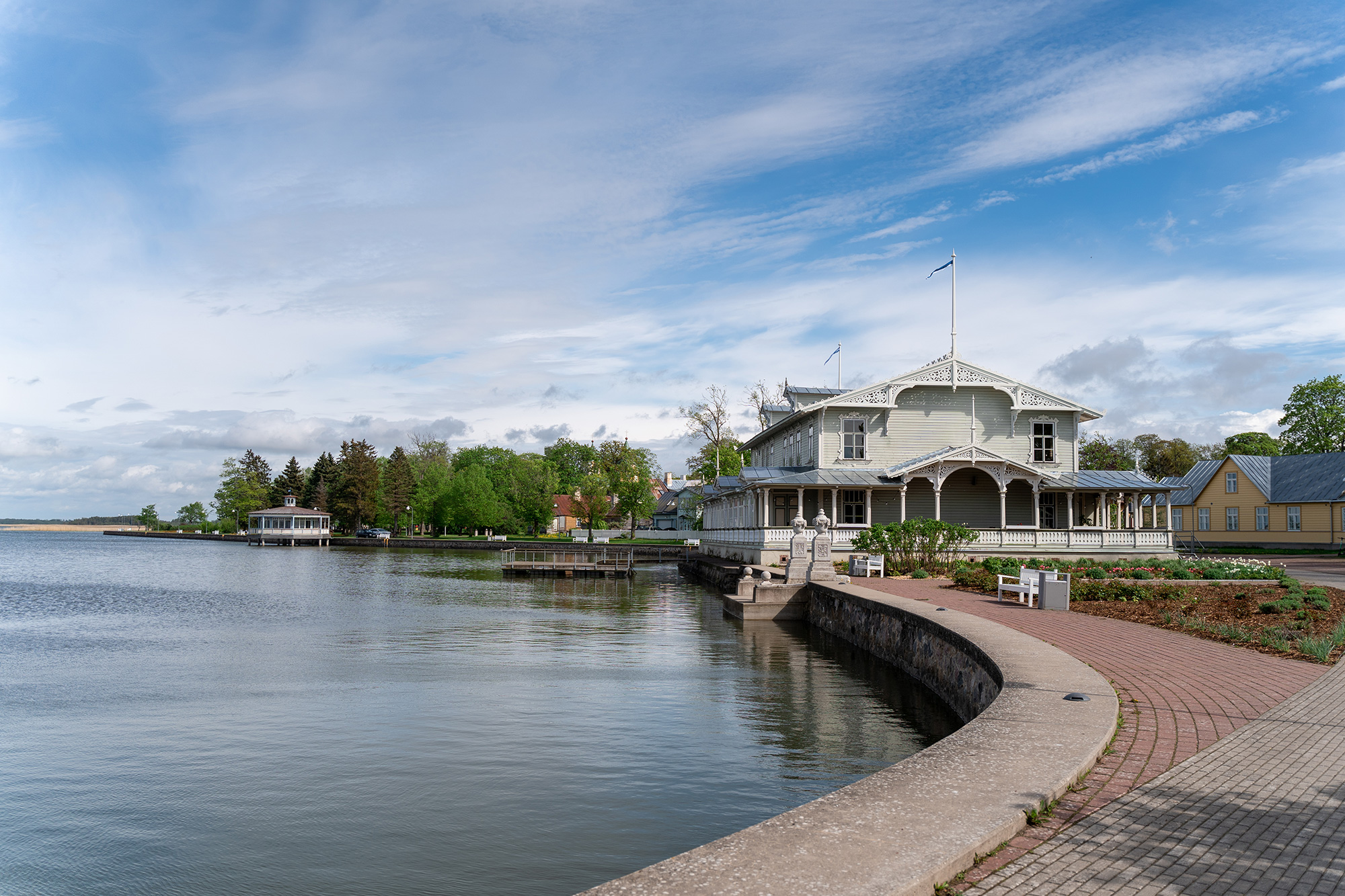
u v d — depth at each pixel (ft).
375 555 296.10
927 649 58.80
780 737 45.91
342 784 38.55
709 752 43.04
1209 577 90.63
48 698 57.93
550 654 75.97
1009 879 16.80
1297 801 21.47
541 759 42.06
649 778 38.93
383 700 56.08
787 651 77.20
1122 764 24.81
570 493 458.50
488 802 35.99
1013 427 152.35
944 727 48.19
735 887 15.51
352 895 27.91
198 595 145.69
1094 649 47.03
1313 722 29.96
